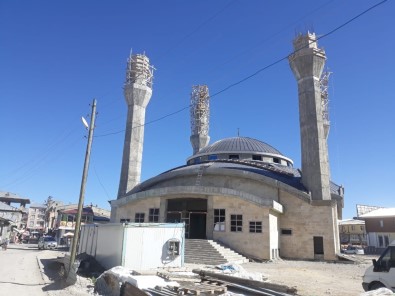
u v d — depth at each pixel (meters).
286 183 39.56
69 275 18.77
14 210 66.38
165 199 36.19
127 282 13.74
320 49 41.44
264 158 51.00
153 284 13.02
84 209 68.12
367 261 33.12
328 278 20.09
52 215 97.44
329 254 34.09
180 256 22.81
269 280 18.31
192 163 54.47
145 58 56.28
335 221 36.75
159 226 22.50
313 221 35.69
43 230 97.00
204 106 76.00
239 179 40.59
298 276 20.61
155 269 20.27
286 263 29.72
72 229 66.00
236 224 32.25
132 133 52.12
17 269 23.52
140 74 55.16
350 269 25.72
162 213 35.78
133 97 53.56
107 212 82.69
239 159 50.44
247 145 52.66
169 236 22.73
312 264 29.53
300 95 41.34
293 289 11.48
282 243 36.09
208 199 34.03
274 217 34.19
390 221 48.62
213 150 52.88
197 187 34.31
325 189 36.94
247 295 11.30
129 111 53.62
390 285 12.89
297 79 42.22
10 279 18.98
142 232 21.84
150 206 36.72
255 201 31.89
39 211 130.25
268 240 30.66
